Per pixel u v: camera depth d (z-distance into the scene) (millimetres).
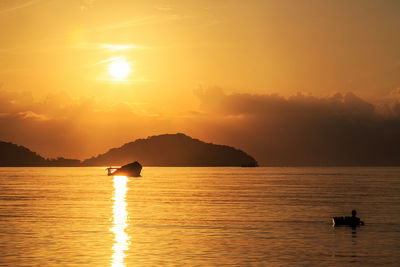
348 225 47688
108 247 35500
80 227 46156
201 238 39812
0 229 44625
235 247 35781
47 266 29422
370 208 67000
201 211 61812
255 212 60906
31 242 37531
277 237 40469
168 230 44406
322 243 37625
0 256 32219
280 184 151375
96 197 88750
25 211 61594
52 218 53562
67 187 127875
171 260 31250
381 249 35250
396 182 168500
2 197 89188
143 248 35156
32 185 140625
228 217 55000
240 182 167625
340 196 92938
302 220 52312
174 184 148625
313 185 144625
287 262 30875
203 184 149125
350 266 29859
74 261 30797
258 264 30297
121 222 50062
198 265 29938
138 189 117500
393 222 50469
